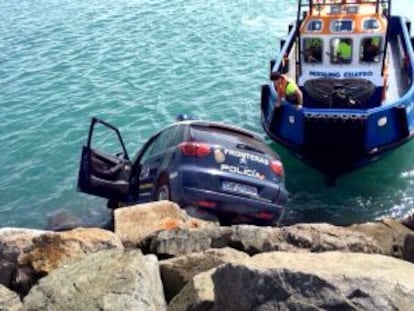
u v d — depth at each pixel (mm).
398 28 19766
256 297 5230
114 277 6105
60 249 7469
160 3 31641
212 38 26406
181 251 8211
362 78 15773
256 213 10820
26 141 18531
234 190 10656
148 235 8703
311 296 5004
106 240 7691
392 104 14539
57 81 23047
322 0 17250
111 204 14039
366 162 15008
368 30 15570
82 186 12875
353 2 16422
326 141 14703
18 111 20641
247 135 11477
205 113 19938
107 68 24031
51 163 17172
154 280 6559
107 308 5707
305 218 14047
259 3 30016
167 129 12320
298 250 7906
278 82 15484
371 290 4895
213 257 7117
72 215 14320
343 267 5594
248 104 20328
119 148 17938
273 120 15531
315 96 15492
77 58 25203
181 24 28328
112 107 20641
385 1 18188
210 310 5898
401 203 14391
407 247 7512
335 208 14391
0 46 27125
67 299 5930
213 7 30172
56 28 29078
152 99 21109
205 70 23266
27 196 15570
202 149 10703
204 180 10547
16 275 7316
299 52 16234
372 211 14234
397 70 17844
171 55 24906
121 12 30750
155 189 11570
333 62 16062
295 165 16109
